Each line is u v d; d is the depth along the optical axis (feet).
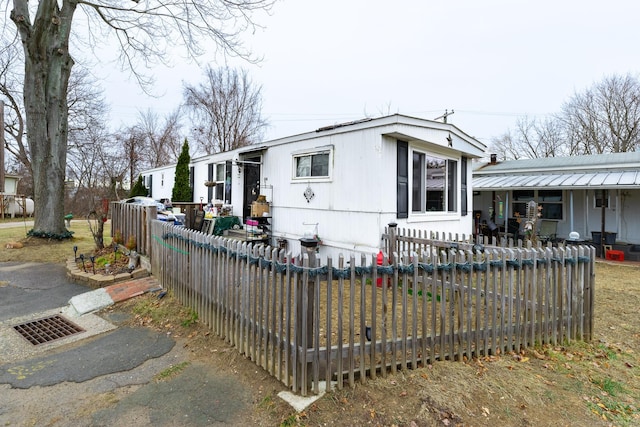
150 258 19.93
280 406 8.23
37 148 31.91
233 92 90.17
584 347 12.13
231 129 91.04
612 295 19.29
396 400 8.43
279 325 9.14
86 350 11.73
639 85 71.51
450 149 25.85
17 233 38.88
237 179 32.99
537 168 42.19
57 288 18.95
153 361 10.85
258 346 9.96
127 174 88.84
